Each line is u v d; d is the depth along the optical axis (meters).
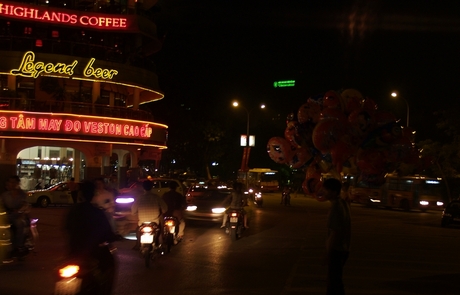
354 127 12.30
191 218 20.55
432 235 21.08
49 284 9.69
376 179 12.91
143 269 11.40
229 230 16.98
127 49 36.59
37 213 25.72
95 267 6.69
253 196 38.94
